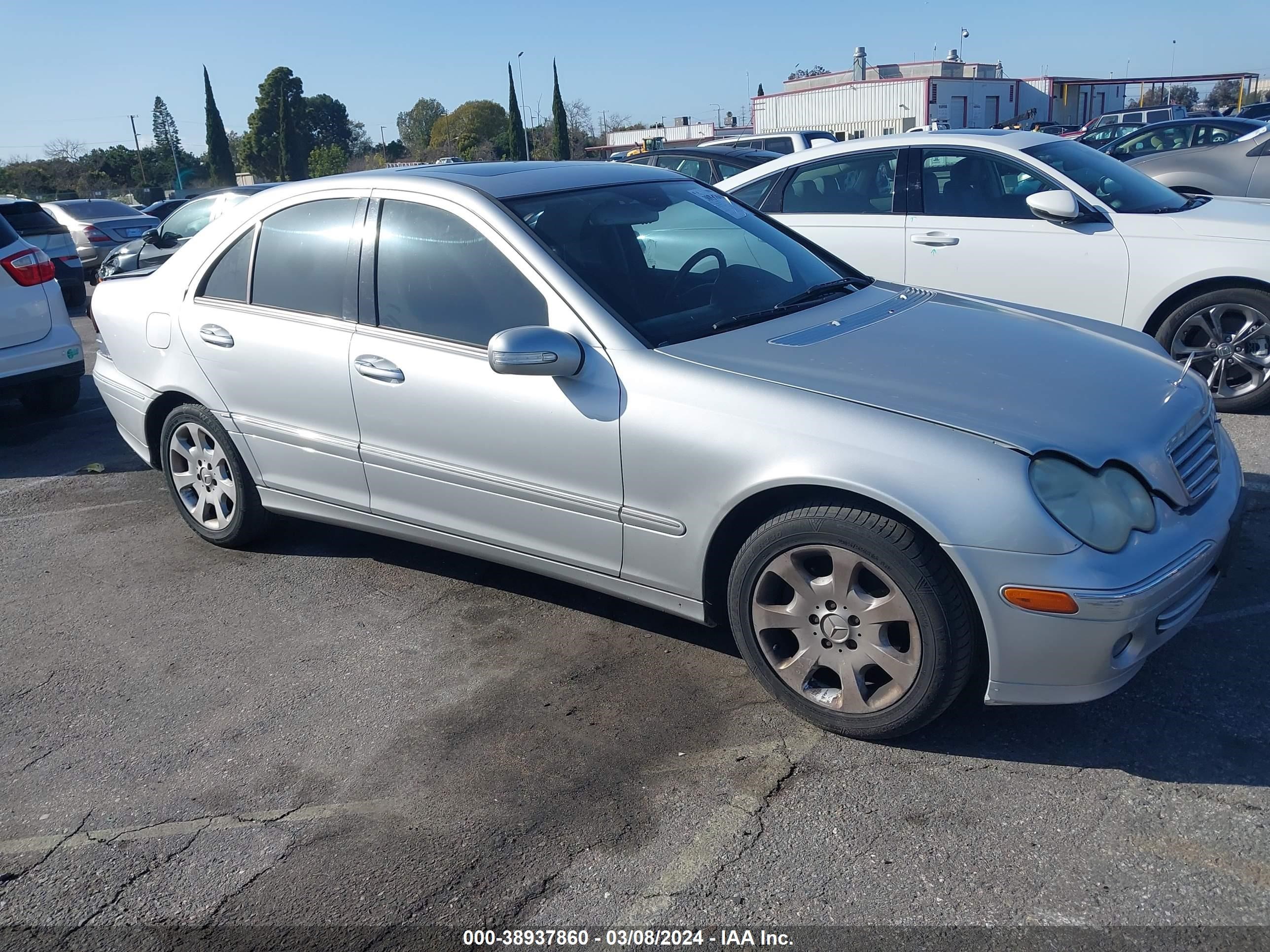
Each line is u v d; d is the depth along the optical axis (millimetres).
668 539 3293
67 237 13898
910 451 2828
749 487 3055
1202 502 3061
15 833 2963
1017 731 3121
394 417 3871
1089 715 3170
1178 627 2930
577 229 3746
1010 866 2568
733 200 4555
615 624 3961
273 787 3090
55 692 3729
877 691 3035
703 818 2824
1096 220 5887
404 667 3740
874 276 6559
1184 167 11109
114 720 3520
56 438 7184
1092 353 3439
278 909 2596
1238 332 5715
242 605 4328
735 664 3619
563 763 3107
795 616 3115
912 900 2482
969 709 3254
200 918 2586
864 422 2920
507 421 3557
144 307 4785
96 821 2990
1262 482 4852
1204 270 5602
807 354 3303
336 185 4152
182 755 3289
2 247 6828
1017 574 2713
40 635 4184
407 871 2695
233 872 2738
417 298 3828
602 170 4281
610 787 2979
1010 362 3275
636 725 3281
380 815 2926
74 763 3285
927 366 3217
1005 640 2779
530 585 4344
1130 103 69500
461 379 3656
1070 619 2699
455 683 3607
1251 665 3365
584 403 3371
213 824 2938
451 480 3793
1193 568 2865
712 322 3564
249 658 3883
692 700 3408
